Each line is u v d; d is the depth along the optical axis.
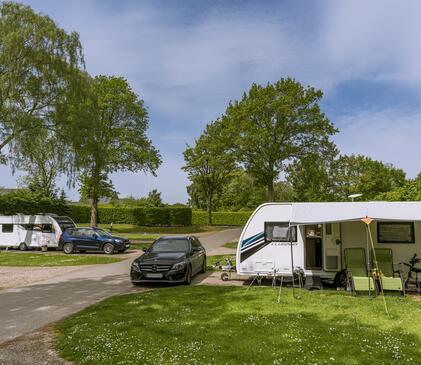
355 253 11.80
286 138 28.36
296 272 12.16
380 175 43.25
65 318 8.53
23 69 24.89
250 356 5.86
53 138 27.05
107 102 38.81
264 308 9.01
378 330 7.17
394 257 12.02
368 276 10.59
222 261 18.70
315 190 34.69
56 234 25.58
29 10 25.88
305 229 12.62
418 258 11.88
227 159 29.34
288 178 36.06
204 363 5.59
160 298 10.27
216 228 52.62
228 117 29.83
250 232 12.99
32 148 26.66
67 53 26.78
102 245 23.69
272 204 12.95
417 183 17.23
